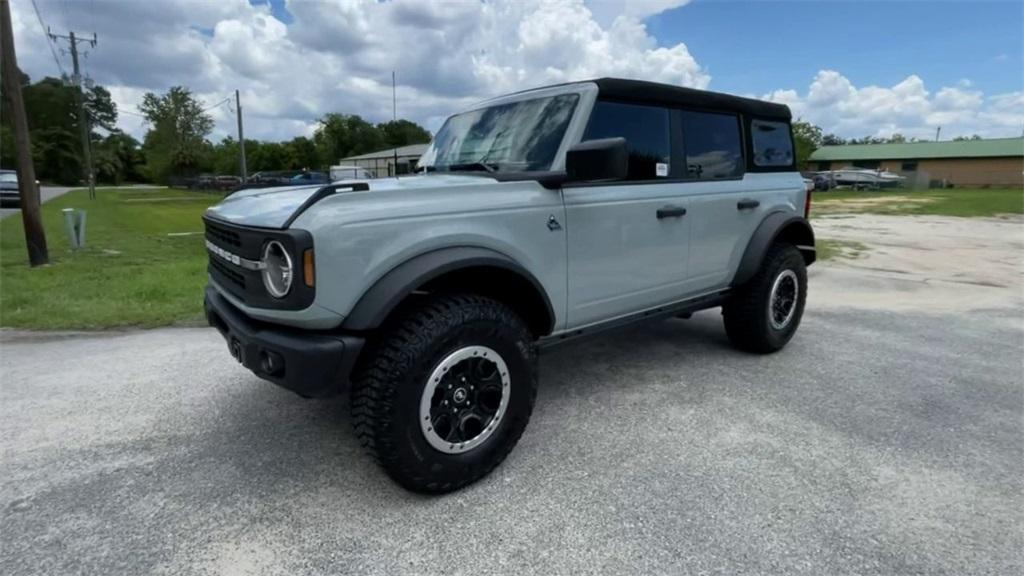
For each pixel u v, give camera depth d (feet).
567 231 9.54
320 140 252.01
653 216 10.98
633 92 10.64
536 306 9.35
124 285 21.91
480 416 8.45
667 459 9.14
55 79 239.30
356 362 7.89
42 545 7.11
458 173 10.40
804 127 209.05
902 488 8.28
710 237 12.35
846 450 9.39
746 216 13.21
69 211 33.91
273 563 6.80
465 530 7.41
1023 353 14.62
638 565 6.70
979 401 11.46
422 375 7.68
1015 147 158.10
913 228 49.47
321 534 7.34
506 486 8.43
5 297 19.95
